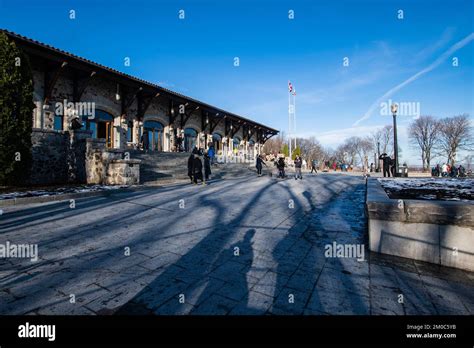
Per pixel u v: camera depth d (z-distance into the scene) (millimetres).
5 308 2123
